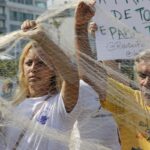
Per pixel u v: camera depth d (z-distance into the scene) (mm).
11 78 2809
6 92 2730
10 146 2789
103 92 3125
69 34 3076
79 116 3021
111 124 3111
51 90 2982
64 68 2816
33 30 2727
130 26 3912
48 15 2947
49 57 2799
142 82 3363
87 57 3021
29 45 2893
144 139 3227
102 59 3568
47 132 2686
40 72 2947
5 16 44312
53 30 2861
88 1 3297
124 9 3910
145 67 3371
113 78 3207
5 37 2680
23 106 2904
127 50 3557
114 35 3541
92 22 3510
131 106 3119
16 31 2770
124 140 3266
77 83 2869
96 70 3062
